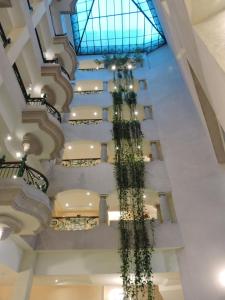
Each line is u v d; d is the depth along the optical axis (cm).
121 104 1562
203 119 973
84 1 1847
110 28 1964
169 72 1709
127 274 915
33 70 1023
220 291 838
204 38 374
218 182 1103
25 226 745
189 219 1021
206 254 921
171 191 1132
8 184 655
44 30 1178
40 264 964
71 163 1291
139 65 1864
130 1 1872
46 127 873
